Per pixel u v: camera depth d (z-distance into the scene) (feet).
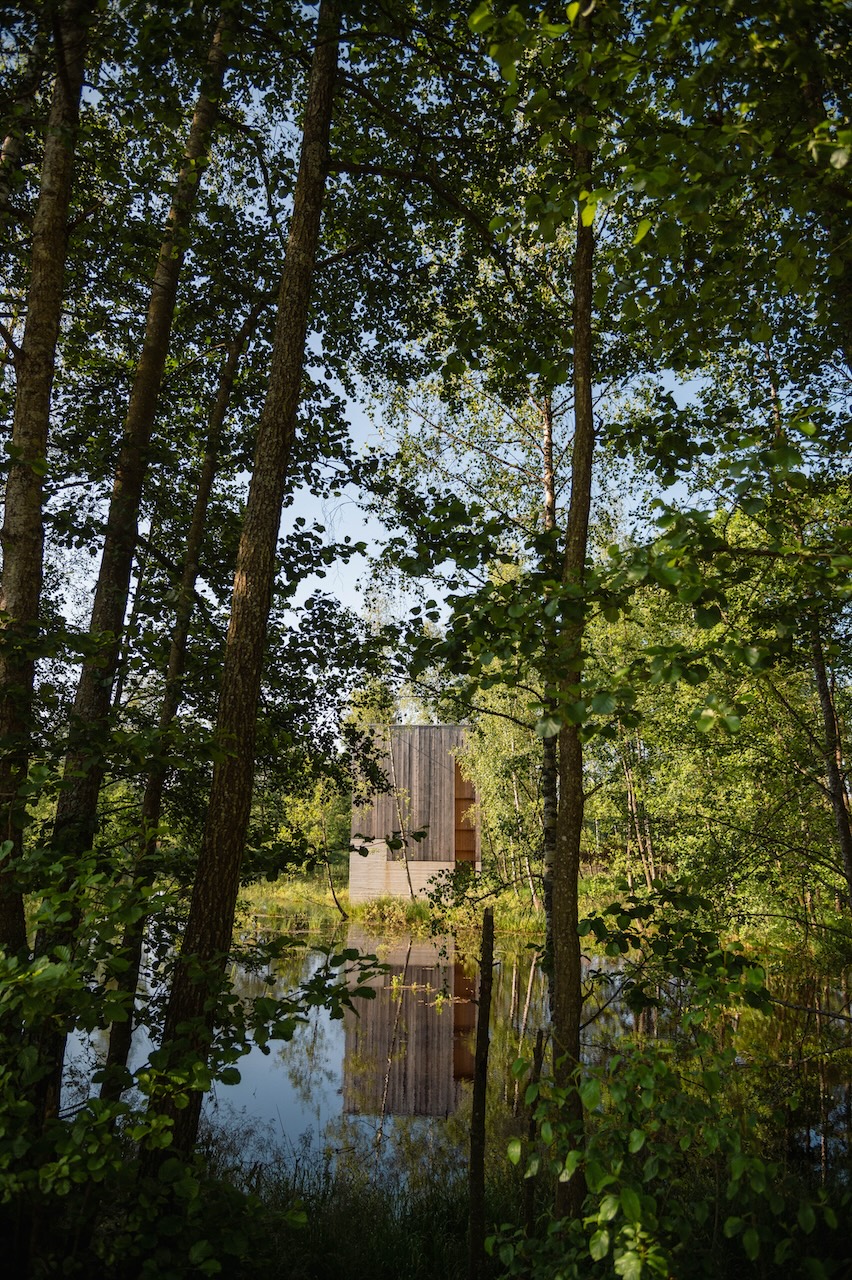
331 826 87.04
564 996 12.32
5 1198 8.25
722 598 9.35
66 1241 9.67
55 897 9.16
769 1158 17.69
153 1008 19.16
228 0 14.92
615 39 11.37
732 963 10.41
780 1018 33.01
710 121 11.59
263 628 14.90
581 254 14.82
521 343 19.30
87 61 20.27
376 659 24.86
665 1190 9.22
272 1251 13.20
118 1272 9.61
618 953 11.71
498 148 22.98
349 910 83.20
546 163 13.05
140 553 25.68
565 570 13.21
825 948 35.55
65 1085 22.40
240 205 28.71
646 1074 8.05
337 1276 14.51
